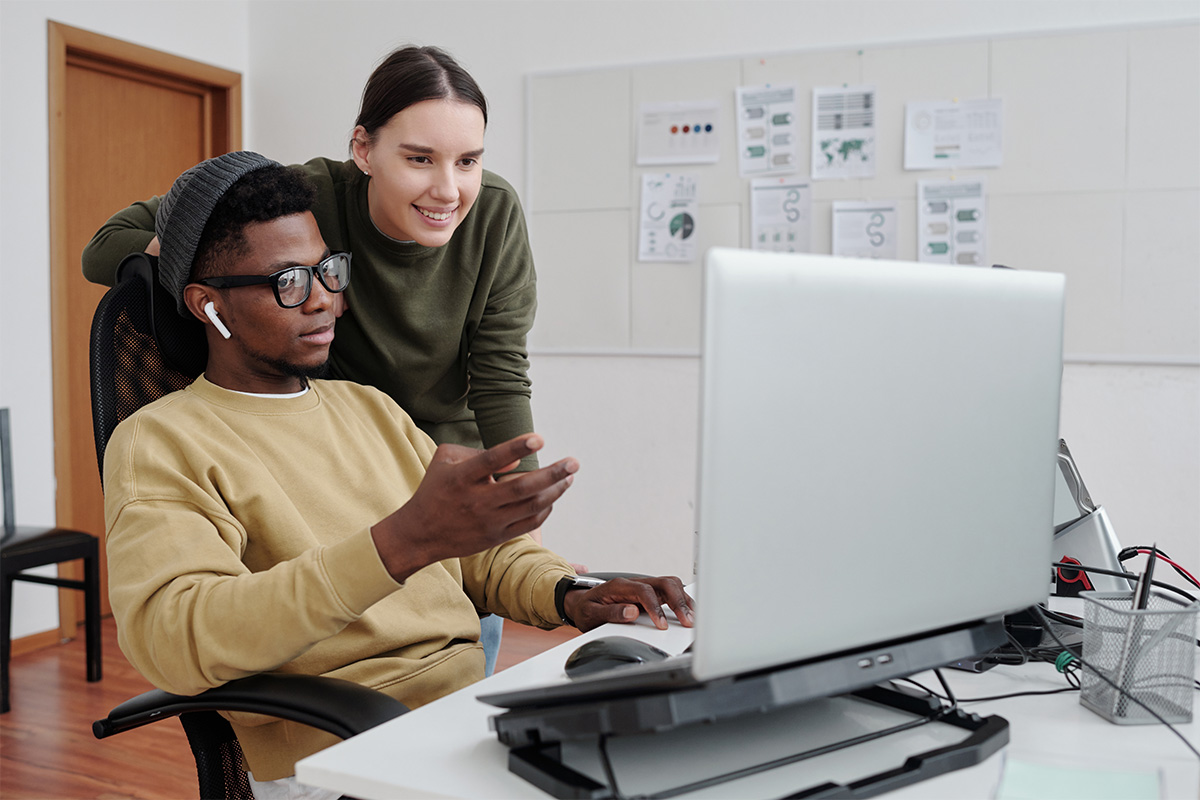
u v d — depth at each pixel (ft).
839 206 10.09
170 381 3.93
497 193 5.48
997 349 2.43
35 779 7.00
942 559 2.33
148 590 3.00
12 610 9.98
